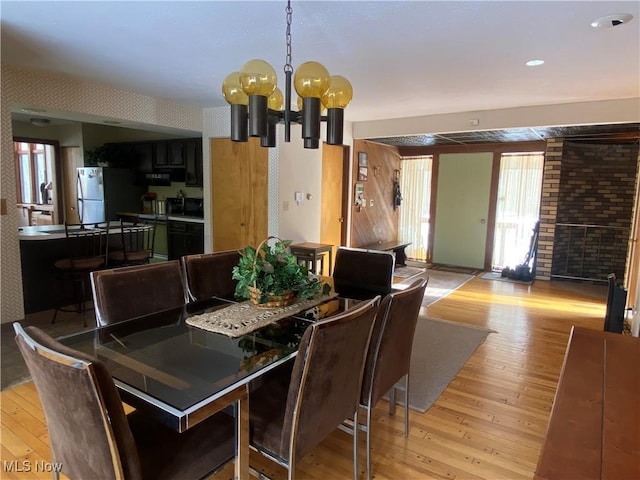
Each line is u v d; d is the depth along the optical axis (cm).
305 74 192
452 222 763
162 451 153
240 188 545
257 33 274
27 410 251
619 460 93
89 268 405
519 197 704
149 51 315
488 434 240
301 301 240
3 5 232
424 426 247
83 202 736
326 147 595
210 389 148
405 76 373
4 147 375
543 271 654
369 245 723
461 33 269
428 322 438
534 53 307
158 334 197
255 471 192
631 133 571
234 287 295
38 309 432
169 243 665
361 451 223
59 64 354
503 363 336
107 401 122
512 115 519
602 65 336
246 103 212
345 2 225
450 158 756
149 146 725
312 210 574
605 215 651
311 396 158
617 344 164
